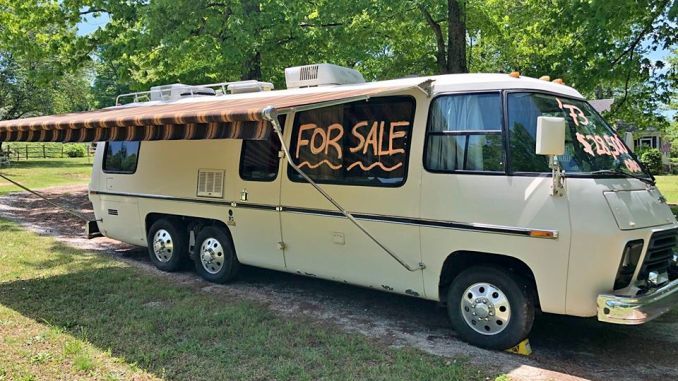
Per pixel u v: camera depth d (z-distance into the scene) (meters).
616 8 8.91
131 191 7.73
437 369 4.15
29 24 13.16
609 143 4.95
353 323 5.36
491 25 14.44
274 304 5.97
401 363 4.28
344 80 6.46
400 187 5.04
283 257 6.06
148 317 5.32
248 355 4.43
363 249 5.34
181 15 11.34
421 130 4.98
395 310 5.81
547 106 4.75
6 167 28.95
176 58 12.13
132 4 12.50
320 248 5.68
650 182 4.88
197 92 8.05
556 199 4.24
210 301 5.93
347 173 5.44
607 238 4.07
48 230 10.91
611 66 10.76
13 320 5.19
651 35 10.66
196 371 4.10
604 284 4.12
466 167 4.70
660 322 5.52
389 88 4.79
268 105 4.20
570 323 5.48
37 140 6.29
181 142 7.10
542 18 12.33
